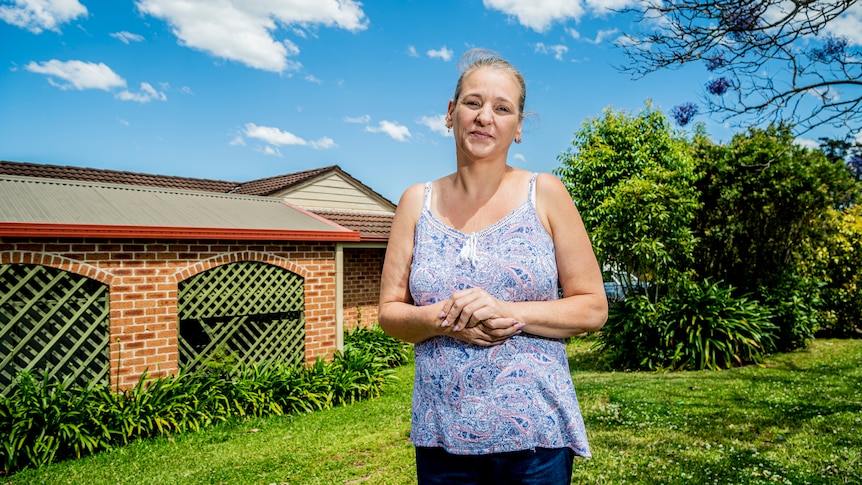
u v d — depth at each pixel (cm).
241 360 769
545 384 131
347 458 534
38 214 661
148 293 703
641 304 942
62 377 696
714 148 1141
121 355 680
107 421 618
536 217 140
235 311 800
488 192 144
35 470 531
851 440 486
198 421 676
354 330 1185
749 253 1129
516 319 128
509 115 141
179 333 752
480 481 135
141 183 1287
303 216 962
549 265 136
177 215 780
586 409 648
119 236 663
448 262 139
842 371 823
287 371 797
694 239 982
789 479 402
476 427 130
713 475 416
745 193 1101
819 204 1092
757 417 579
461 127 142
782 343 1073
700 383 771
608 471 433
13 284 661
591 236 1023
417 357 144
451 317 128
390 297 153
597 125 1156
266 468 513
